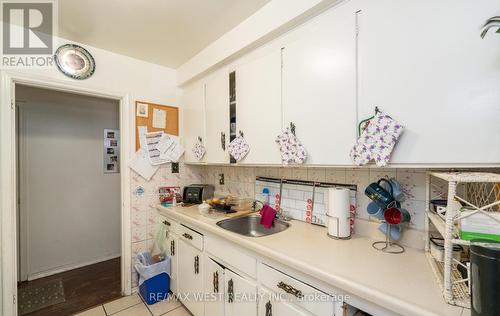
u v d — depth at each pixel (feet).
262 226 6.03
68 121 9.23
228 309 4.74
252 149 5.28
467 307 2.25
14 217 5.33
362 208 4.56
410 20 2.94
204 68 6.64
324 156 3.89
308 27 4.20
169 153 7.95
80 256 9.42
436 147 2.77
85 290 7.50
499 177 2.18
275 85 4.74
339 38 3.67
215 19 5.28
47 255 8.70
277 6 4.51
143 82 7.47
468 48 2.55
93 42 6.30
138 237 7.38
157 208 7.68
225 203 6.47
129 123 7.17
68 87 6.11
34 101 8.51
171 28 5.65
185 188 7.88
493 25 2.27
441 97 2.73
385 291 2.57
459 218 2.32
